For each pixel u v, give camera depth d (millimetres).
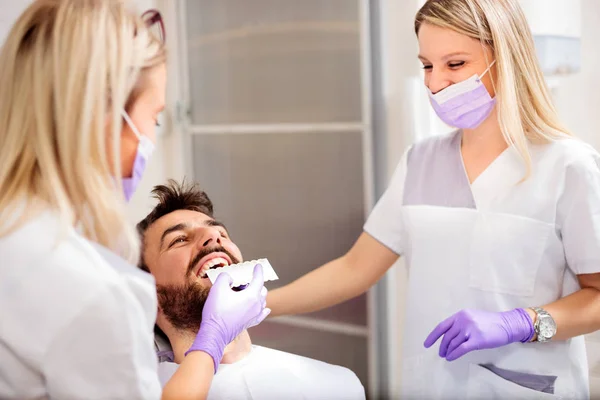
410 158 1400
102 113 815
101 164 825
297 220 1961
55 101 809
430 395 1358
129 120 873
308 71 1887
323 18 1841
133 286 823
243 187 2027
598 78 1536
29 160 834
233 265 1206
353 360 1900
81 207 832
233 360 1301
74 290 786
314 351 1957
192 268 1235
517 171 1235
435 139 1390
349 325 1902
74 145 813
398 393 1848
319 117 1882
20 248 803
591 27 1519
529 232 1210
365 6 1743
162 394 940
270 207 1995
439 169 1339
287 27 1905
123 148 888
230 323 1052
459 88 1213
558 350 1239
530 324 1156
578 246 1168
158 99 906
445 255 1307
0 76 848
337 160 1868
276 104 1954
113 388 803
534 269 1217
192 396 944
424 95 1717
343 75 1820
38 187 834
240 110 2010
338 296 1461
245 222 2035
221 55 2021
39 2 853
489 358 1278
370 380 1873
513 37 1188
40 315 788
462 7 1188
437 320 1326
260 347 1374
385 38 1743
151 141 918
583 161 1172
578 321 1162
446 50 1203
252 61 1980
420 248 1338
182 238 1261
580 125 1562
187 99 2068
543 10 1525
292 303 1467
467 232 1277
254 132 2000
